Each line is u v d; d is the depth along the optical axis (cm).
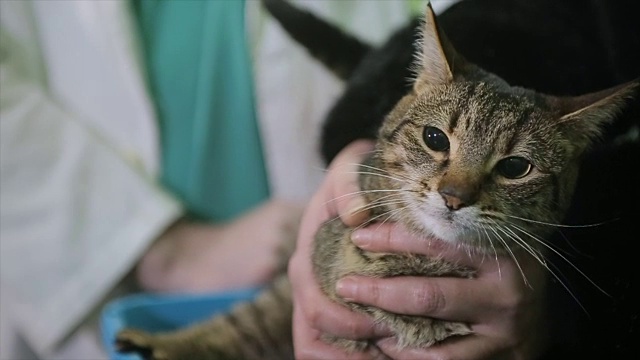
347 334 48
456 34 55
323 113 65
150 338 55
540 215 47
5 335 64
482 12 56
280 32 65
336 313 48
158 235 65
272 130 66
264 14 65
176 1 66
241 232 65
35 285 64
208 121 67
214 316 59
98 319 65
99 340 64
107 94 66
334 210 51
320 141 63
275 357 58
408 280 47
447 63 47
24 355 64
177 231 66
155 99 66
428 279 47
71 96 66
